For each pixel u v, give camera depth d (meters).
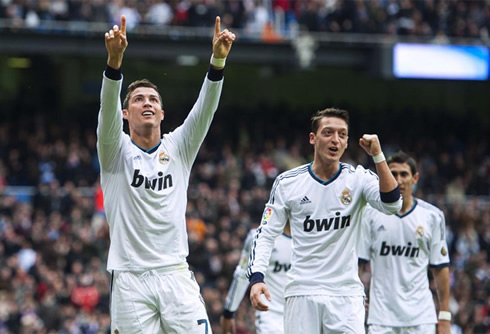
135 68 40.06
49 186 28.23
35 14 33.03
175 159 9.41
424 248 12.34
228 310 14.01
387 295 12.23
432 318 12.26
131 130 9.46
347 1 36.34
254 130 37.47
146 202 9.15
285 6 35.84
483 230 29.89
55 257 25.05
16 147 32.47
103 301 23.75
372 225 12.33
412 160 12.40
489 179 36.91
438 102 44.75
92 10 33.56
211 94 9.40
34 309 22.98
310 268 10.03
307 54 35.25
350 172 10.08
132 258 9.09
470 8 37.75
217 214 27.89
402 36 36.50
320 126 9.98
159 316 9.20
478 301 25.59
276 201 10.18
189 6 34.59
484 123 42.09
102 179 9.34
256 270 9.87
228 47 9.36
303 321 10.00
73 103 39.31
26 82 39.03
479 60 37.19
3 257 24.72
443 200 30.77
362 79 43.94
